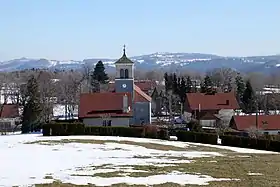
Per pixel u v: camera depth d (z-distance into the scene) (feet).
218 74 591.37
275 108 424.05
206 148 166.91
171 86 487.20
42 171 89.76
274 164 104.63
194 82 554.87
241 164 102.78
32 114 286.87
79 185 73.97
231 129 268.00
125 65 271.90
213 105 339.16
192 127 248.52
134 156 122.72
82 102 247.29
